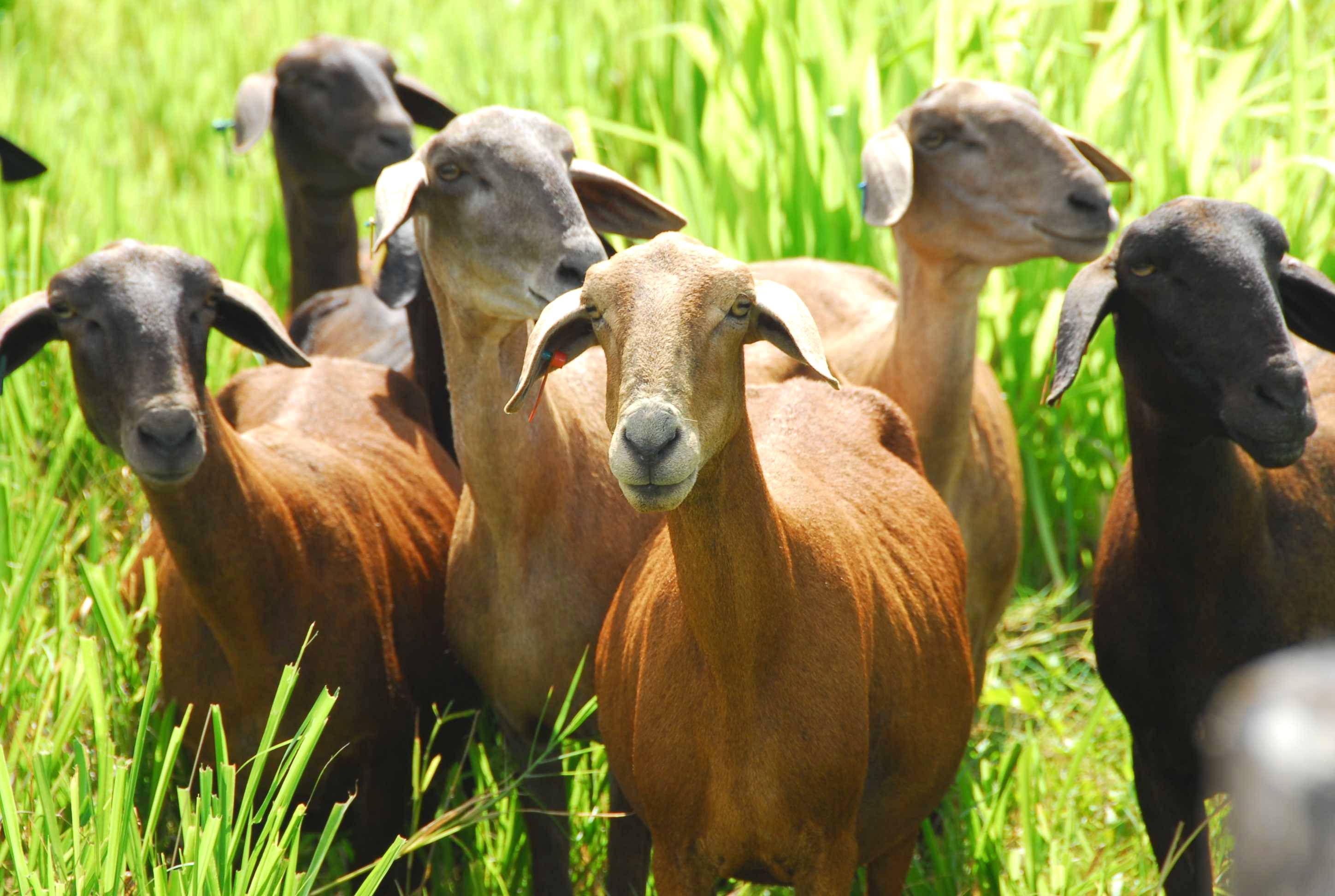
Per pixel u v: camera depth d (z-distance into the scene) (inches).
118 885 318.3
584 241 407.2
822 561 335.9
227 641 410.6
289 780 327.3
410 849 378.6
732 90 711.1
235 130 689.0
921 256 525.7
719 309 288.5
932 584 387.9
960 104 514.0
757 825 331.9
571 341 317.1
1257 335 366.6
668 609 344.8
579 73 843.4
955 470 523.5
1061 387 383.6
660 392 276.7
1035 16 768.3
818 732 325.4
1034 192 502.3
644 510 277.1
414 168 417.7
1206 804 422.3
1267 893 85.0
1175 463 392.5
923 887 429.1
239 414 517.3
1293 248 633.0
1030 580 644.7
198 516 390.9
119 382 387.2
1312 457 415.8
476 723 467.2
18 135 922.7
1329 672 87.5
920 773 372.2
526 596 422.3
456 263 418.0
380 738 434.6
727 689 322.3
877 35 737.6
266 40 1085.8
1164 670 414.6
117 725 442.6
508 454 412.5
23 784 400.5
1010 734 517.3
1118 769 508.4
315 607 418.0
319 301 646.5
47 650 444.1
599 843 448.1
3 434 567.8
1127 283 386.6
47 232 737.6
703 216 690.2
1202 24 772.0
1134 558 419.8
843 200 681.0
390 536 455.5
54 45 1134.4
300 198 725.9
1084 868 443.2
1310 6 877.8
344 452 474.0
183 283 405.1
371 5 1110.4
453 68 949.8
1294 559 401.1
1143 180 689.0
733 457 304.5
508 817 444.5
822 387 444.1
